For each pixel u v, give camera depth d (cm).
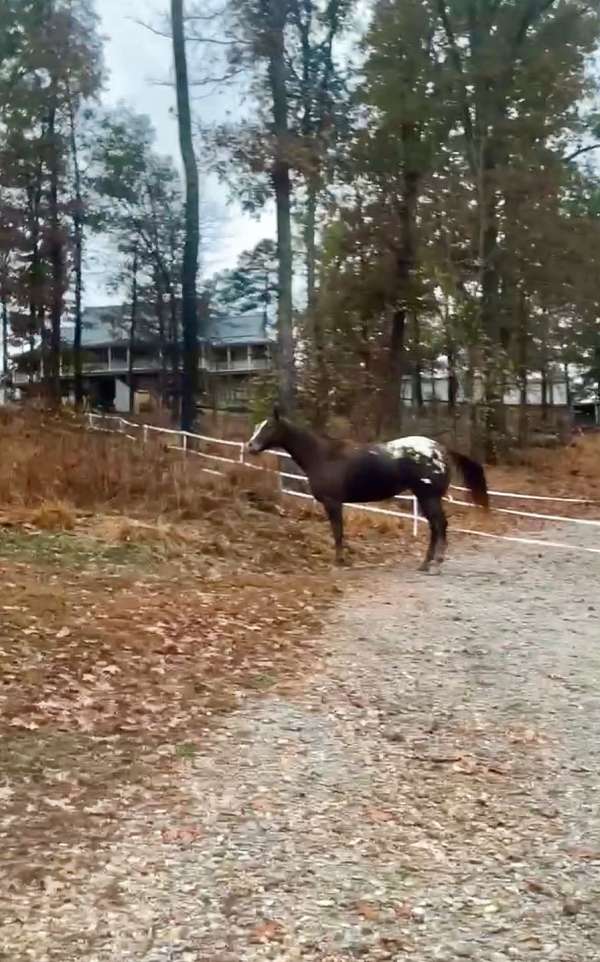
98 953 436
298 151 2247
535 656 961
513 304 3362
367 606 1190
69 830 562
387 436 2894
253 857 535
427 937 455
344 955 439
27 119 3528
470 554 1647
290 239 2334
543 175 2892
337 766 675
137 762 669
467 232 3006
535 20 2883
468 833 571
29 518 1472
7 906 474
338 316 2956
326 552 1584
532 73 2828
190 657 915
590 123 3028
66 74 3500
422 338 3447
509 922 470
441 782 648
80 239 4144
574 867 529
